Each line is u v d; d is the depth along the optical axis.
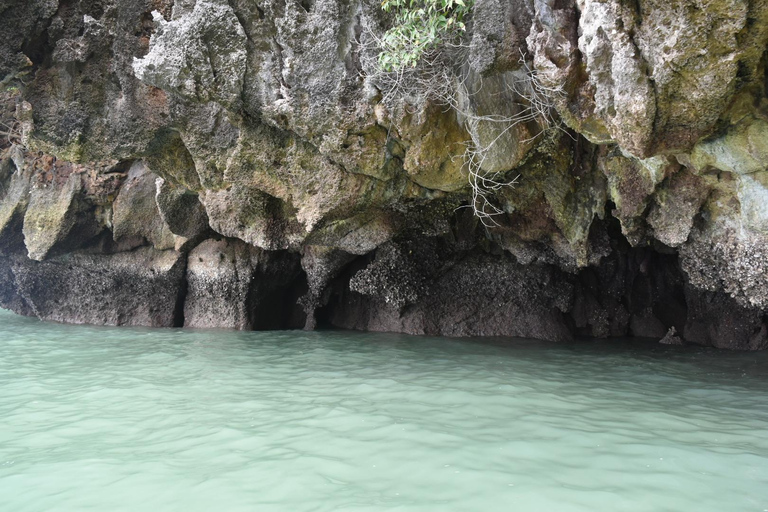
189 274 11.41
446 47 5.81
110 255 11.70
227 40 6.32
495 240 9.86
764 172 4.77
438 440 4.03
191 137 7.64
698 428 4.44
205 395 5.48
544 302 10.22
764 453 3.81
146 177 11.09
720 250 6.39
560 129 6.35
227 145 7.54
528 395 5.48
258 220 8.52
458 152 6.45
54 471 3.51
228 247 10.98
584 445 3.95
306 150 7.02
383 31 6.02
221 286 11.06
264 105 6.60
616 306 10.54
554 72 4.82
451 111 6.26
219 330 10.87
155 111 7.56
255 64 6.54
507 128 6.09
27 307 13.78
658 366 7.20
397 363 7.28
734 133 4.63
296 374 6.54
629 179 6.68
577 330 10.48
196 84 6.32
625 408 5.04
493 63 5.30
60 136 7.47
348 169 6.85
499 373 6.61
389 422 4.49
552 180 7.40
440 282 10.62
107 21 7.26
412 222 9.19
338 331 10.91
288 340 9.47
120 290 11.83
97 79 7.45
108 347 8.61
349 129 6.40
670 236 6.67
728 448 3.92
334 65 6.24
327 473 3.42
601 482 3.29
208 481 3.31
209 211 8.65
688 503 3.02
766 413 4.91
